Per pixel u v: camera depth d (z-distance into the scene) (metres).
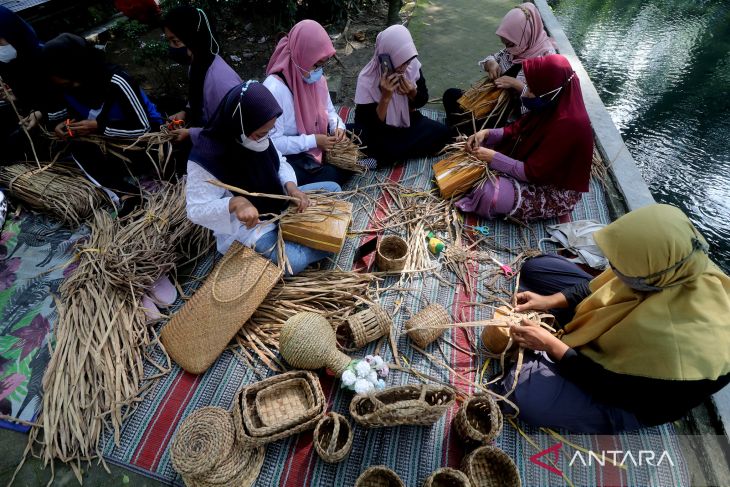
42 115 3.37
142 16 4.89
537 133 2.98
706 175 4.15
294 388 2.21
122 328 2.43
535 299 2.39
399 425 2.15
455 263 2.90
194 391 2.27
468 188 3.24
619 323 1.83
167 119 3.49
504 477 1.92
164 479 1.99
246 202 2.38
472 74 4.94
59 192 3.11
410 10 6.24
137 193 3.29
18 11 4.67
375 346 2.47
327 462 2.02
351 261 2.91
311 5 5.53
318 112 3.22
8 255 2.96
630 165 3.62
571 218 3.26
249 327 2.50
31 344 2.48
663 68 5.59
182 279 2.82
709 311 1.68
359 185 3.54
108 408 2.17
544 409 2.03
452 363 2.40
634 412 1.92
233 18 5.35
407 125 3.66
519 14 3.43
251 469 1.97
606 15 6.82
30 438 2.11
